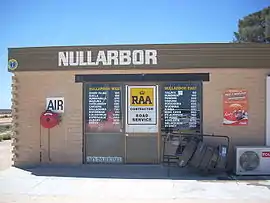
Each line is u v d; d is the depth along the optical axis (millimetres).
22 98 12516
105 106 12250
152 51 11883
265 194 8789
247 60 11586
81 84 12305
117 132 12211
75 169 11719
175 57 11781
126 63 11961
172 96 12031
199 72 11906
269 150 10922
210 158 10836
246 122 11773
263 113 11750
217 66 11656
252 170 10898
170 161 11898
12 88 12531
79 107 12289
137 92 12148
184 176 10750
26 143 12484
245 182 10062
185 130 11977
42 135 12422
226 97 11844
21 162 12469
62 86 12367
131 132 12164
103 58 12055
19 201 8258
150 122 12109
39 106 12453
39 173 11195
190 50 11742
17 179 10438
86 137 12305
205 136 11820
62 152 12336
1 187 9523
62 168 11898
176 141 11883
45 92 12414
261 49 11562
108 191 9117
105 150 12227
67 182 10047
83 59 12117
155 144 12094
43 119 12117
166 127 12039
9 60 12367
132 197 8578
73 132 12305
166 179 10383
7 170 11695
